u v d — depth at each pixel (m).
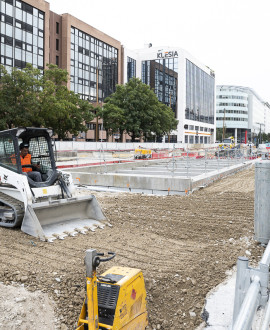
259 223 7.63
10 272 5.53
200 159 30.80
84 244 7.18
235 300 3.12
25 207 7.53
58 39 54.53
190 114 89.19
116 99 52.12
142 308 4.21
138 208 11.09
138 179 15.71
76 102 41.00
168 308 5.18
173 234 8.37
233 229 8.79
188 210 10.95
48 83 35.72
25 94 33.78
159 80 82.75
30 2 46.75
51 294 5.09
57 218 8.09
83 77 59.41
